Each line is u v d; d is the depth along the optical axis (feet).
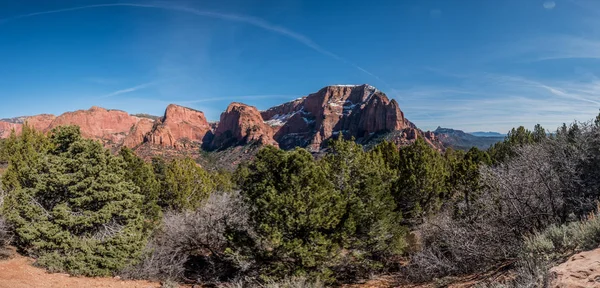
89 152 36.06
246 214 42.34
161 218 48.26
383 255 44.06
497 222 25.64
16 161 52.90
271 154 36.76
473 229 27.58
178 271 39.42
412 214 55.77
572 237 18.19
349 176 43.96
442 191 59.11
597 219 17.02
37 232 32.24
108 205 35.32
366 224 39.60
